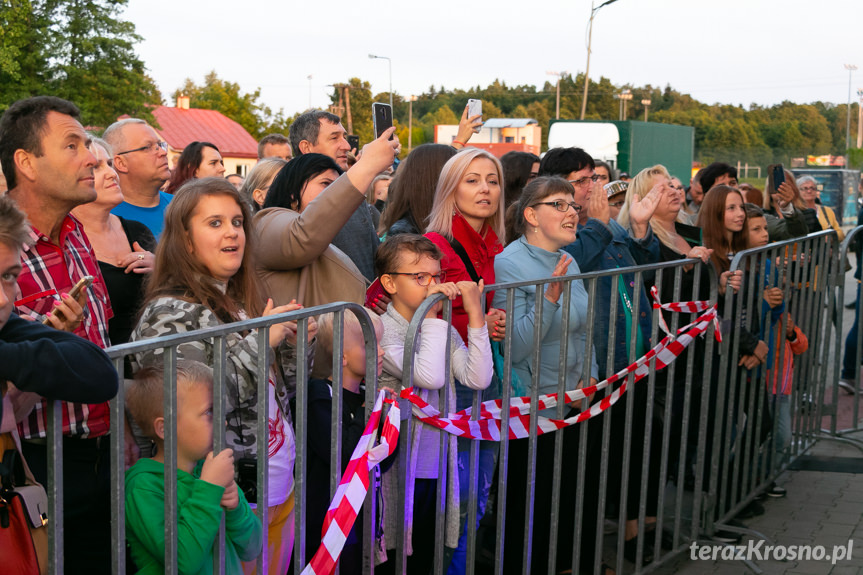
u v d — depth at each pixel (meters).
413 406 2.57
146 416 1.93
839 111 92.06
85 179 2.23
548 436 3.30
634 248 4.00
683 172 21.75
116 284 2.83
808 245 5.00
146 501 1.88
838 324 5.75
